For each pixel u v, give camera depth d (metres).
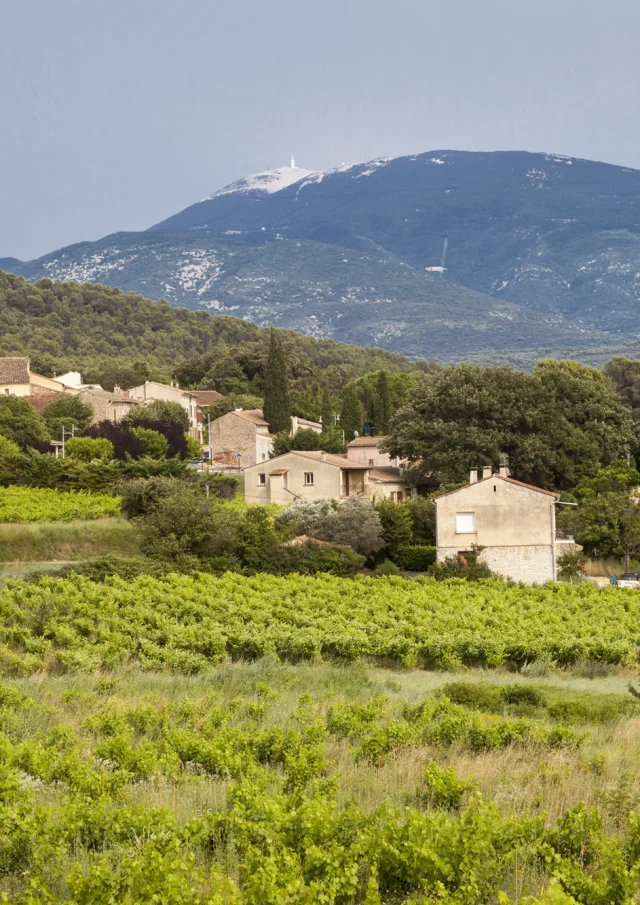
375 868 32.78
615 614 132.75
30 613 110.19
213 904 29.91
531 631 114.94
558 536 186.25
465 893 32.62
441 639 105.88
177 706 66.56
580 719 71.38
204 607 123.56
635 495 199.38
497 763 52.44
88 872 33.91
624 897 32.50
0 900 32.03
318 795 42.62
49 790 44.62
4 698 66.94
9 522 175.50
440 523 165.75
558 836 37.31
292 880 31.95
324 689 83.69
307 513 176.75
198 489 183.50
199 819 38.88
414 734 57.62
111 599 122.38
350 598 136.25
